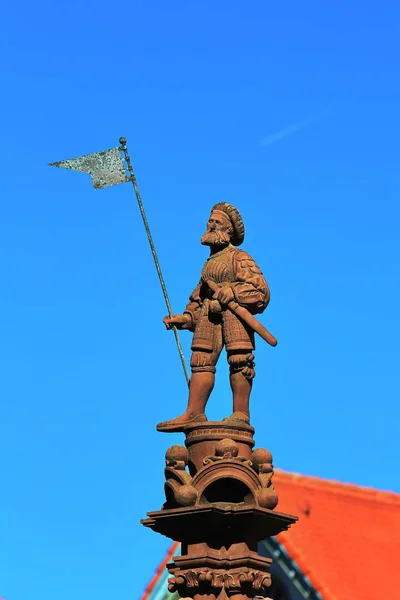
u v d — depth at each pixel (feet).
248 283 104.53
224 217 107.55
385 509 143.74
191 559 99.60
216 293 104.88
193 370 104.94
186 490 98.89
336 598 128.26
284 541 131.54
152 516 100.22
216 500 100.63
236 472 99.66
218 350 105.29
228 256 106.42
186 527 100.17
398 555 138.10
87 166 115.03
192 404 104.17
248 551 100.07
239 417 102.78
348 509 141.59
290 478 142.51
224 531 100.01
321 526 137.49
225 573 99.66
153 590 139.85
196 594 99.76
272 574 132.26
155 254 111.45
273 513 100.58
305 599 130.00
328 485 143.54
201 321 105.70
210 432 101.45
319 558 132.57
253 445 103.04
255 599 100.73
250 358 103.65
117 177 114.73
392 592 132.16
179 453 100.89
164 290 109.70
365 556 136.15
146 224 112.78
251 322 103.45
